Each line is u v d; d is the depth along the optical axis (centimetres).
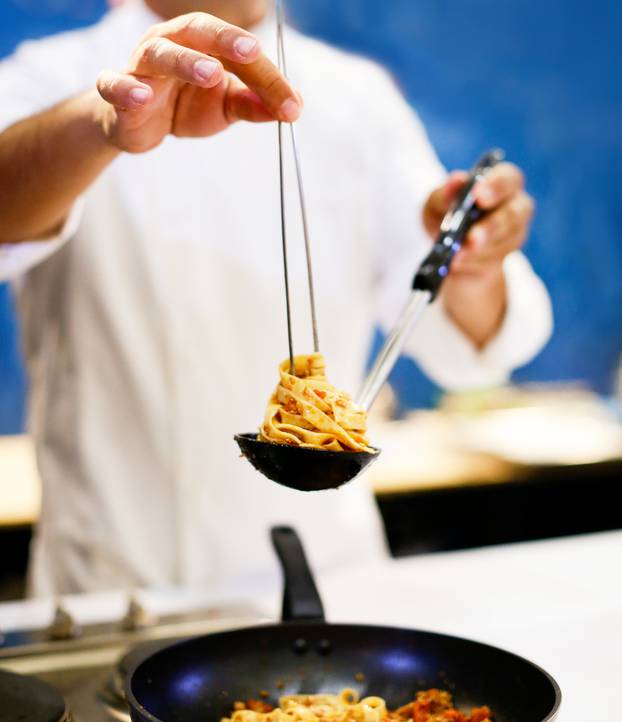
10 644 130
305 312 190
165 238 182
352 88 197
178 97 120
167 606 149
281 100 107
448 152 395
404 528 300
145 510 183
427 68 387
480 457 316
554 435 340
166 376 182
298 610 120
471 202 134
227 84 120
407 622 142
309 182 189
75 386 182
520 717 104
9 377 333
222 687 112
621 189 407
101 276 180
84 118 117
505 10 388
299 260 189
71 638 131
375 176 198
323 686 114
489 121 396
